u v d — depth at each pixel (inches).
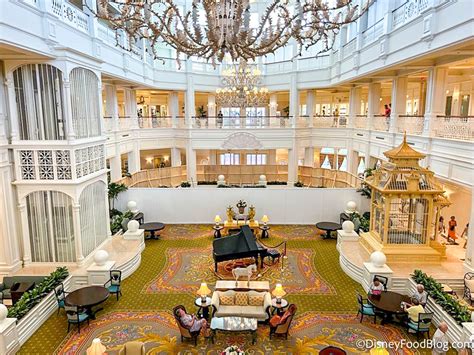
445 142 434.6
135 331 320.5
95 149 454.0
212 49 270.5
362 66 613.9
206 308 334.0
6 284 370.9
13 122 387.5
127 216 567.8
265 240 553.6
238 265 456.1
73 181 395.2
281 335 310.3
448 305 315.6
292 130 863.1
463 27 328.5
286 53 891.4
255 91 739.4
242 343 303.9
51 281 357.7
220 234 560.7
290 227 613.9
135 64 713.0
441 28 365.4
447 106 720.3
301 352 291.4
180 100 1144.2
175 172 916.6
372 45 561.9
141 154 1066.1
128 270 431.5
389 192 418.3
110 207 613.0
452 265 417.1
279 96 1156.5
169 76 869.2
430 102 481.1
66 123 388.8
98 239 472.1
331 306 362.3
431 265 416.8
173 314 331.0
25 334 304.2
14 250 400.8
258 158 1051.3
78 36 455.5
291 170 885.8
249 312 327.0
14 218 400.2
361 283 407.2
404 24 445.1
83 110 426.3
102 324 331.0
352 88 806.5
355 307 360.5
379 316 337.7
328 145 869.2
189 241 547.8
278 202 624.1
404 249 424.5
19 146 389.7
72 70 396.8
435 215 444.1
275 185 954.1
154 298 378.9
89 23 497.0
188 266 459.5
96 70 455.2
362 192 607.8
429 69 485.7
